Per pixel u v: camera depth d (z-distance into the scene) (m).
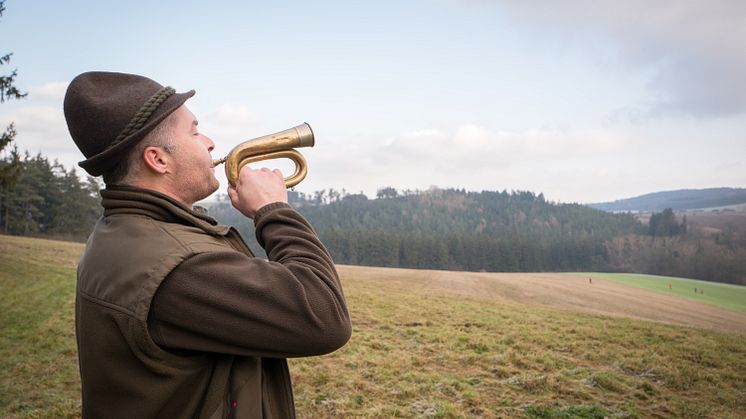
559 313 20.08
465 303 21.72
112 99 1.01
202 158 1.10
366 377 7.39
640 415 6.22
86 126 1.01
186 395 0.94
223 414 0.95
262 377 1.06
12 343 9.50
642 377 8.38
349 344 9.81
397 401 6.32
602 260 107.62
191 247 0.94
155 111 1.03
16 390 6.59
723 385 8.06
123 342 0.90
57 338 9.75
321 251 1.09
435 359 8.82
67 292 16.50
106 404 0.93
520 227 184.12
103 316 0.92
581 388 7.13
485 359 8.88
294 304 0.92
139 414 0.90
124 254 0.94
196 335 0.91
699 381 8.24
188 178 1.08
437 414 5.74
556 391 6.94
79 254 35.00
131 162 1.04
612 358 9.66
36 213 66.44
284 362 1.12
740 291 59.69
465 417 5.74
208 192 1.15
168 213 1.03
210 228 1.08
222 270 0.91
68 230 68.88
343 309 1.01
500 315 16.95
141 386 0.90
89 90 1.02
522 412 6.02
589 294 40.59
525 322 15.03
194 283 0.90
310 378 7.13
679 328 16.44
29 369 7.62
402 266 100.19
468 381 7.32
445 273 55.97
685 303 42.38
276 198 1.18
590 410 6.14
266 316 0.90
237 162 1.24
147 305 0.88
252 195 1.18
